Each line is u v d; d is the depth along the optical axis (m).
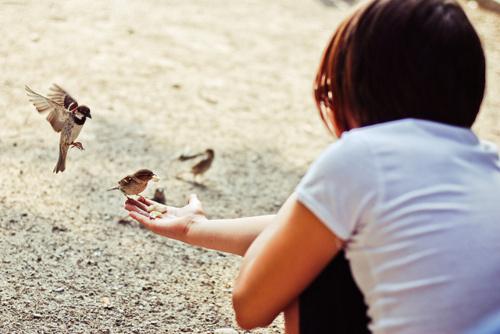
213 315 3.60
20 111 5.96
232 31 9.11
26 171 4.97
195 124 6.29
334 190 1.68
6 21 8.09
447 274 1.62
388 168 1.66
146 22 8.87
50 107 2.67
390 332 1.66
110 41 7.97
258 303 1.90
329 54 1.90
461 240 1.64
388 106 1.79
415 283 1.63
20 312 3.40
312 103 7.21
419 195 1.65
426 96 1.76
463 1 11.62
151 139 5.83
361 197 1.66
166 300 3.69
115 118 6.12
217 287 3.88
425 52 1.74
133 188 3.31
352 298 1.90
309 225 1.74
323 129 6.64
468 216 1.65
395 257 1.64
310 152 6.10
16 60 7.05
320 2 11.14
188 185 5.17
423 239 1.63
